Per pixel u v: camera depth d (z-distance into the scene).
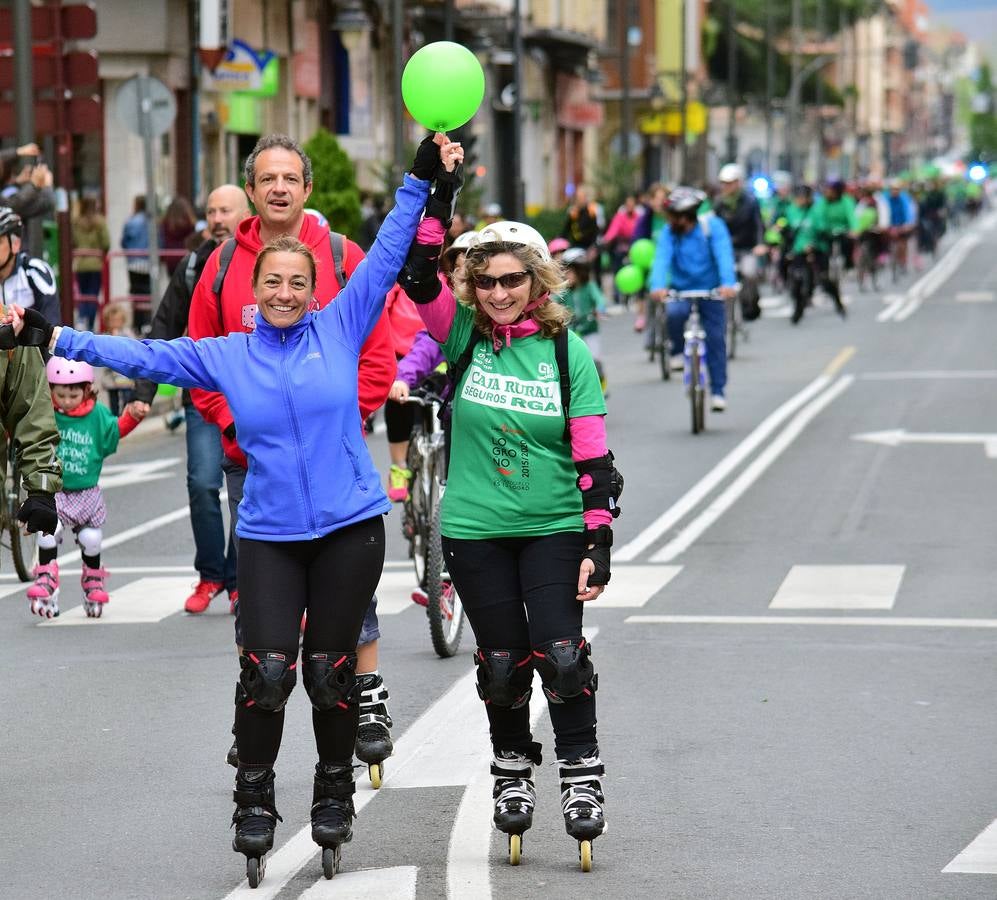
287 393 11.84
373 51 90.12
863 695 17.08
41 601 21.05
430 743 15.50
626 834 12.98
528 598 12.15
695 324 38.28
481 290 12.09
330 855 12.01
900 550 25.05
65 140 42.44
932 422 39.00
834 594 22.12
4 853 12.80
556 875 12.06
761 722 16.11
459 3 96.94
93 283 54.59
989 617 20.70
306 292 11.94
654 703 16.83
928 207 115.69
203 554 21.53
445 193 12.13
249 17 72.44
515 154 80.75
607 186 103.69
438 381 19.80
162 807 13.84
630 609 21.41
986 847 12.59
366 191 72.44
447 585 18.92
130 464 35.94
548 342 12.16
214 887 11.96
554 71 123.25
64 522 21.42
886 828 13.05
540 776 14.52
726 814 13.43
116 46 65.12
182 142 67.56
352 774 12.13
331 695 11.90
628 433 37.97
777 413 41.06
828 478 31.61
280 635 11.80
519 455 12.12
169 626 21.00
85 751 15.54
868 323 67.81
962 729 15.84
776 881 11.91
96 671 18.66
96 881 12.12
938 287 87.88
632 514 28.27
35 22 38.16
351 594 11.95
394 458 21.81
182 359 11.95
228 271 14.62
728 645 19.36
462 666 18.58
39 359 14.34
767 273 94.81
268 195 14.38
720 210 52.56
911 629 20.11
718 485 31.00
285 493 11.83
